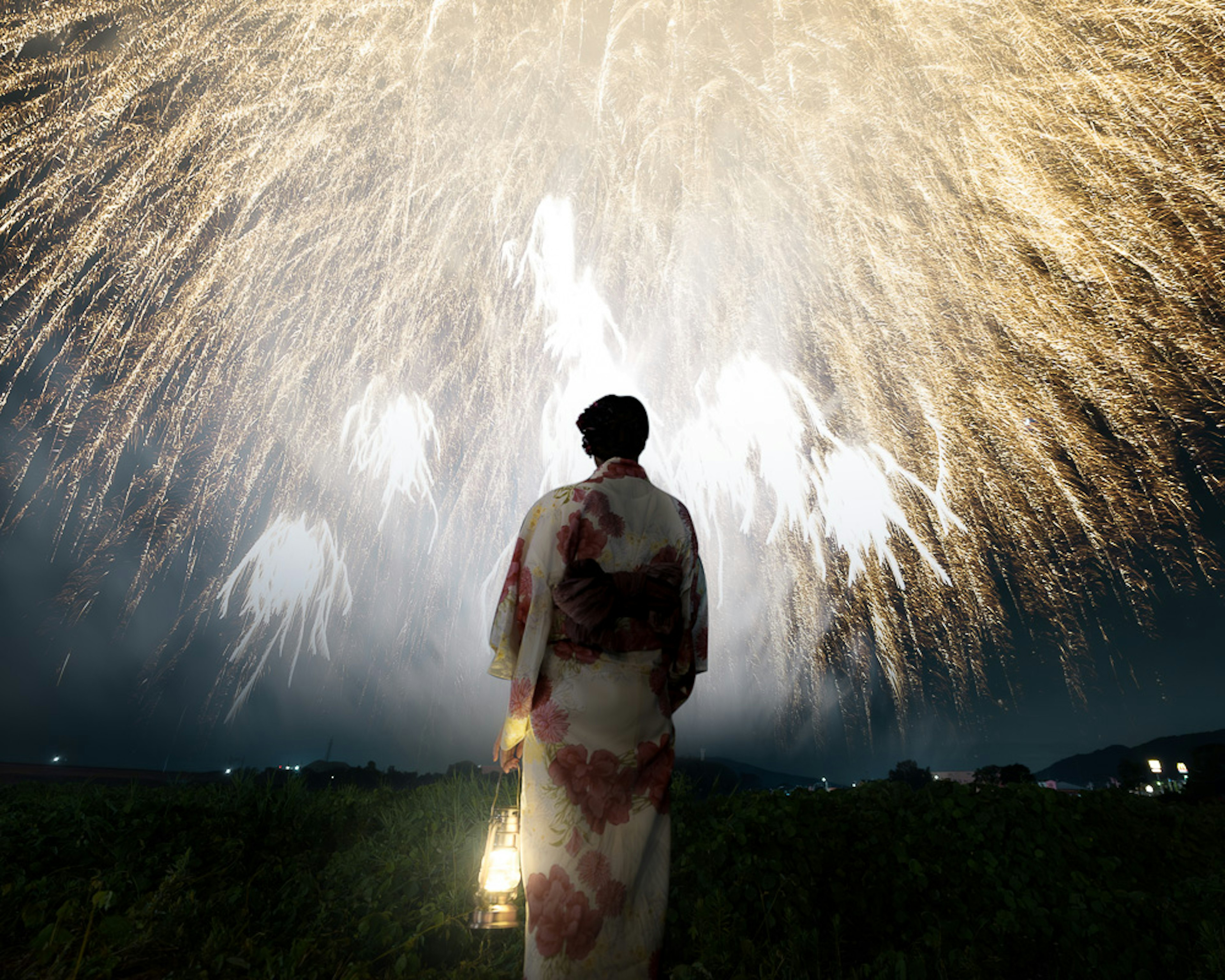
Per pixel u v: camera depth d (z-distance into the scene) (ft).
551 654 5.35
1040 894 9.52
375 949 6.76
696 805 10.91
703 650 5.90
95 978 5.60
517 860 6.21
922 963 7.26
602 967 4.81
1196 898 10.06
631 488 5.79
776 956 7.12
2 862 7.32
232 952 6.20
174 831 8.41
